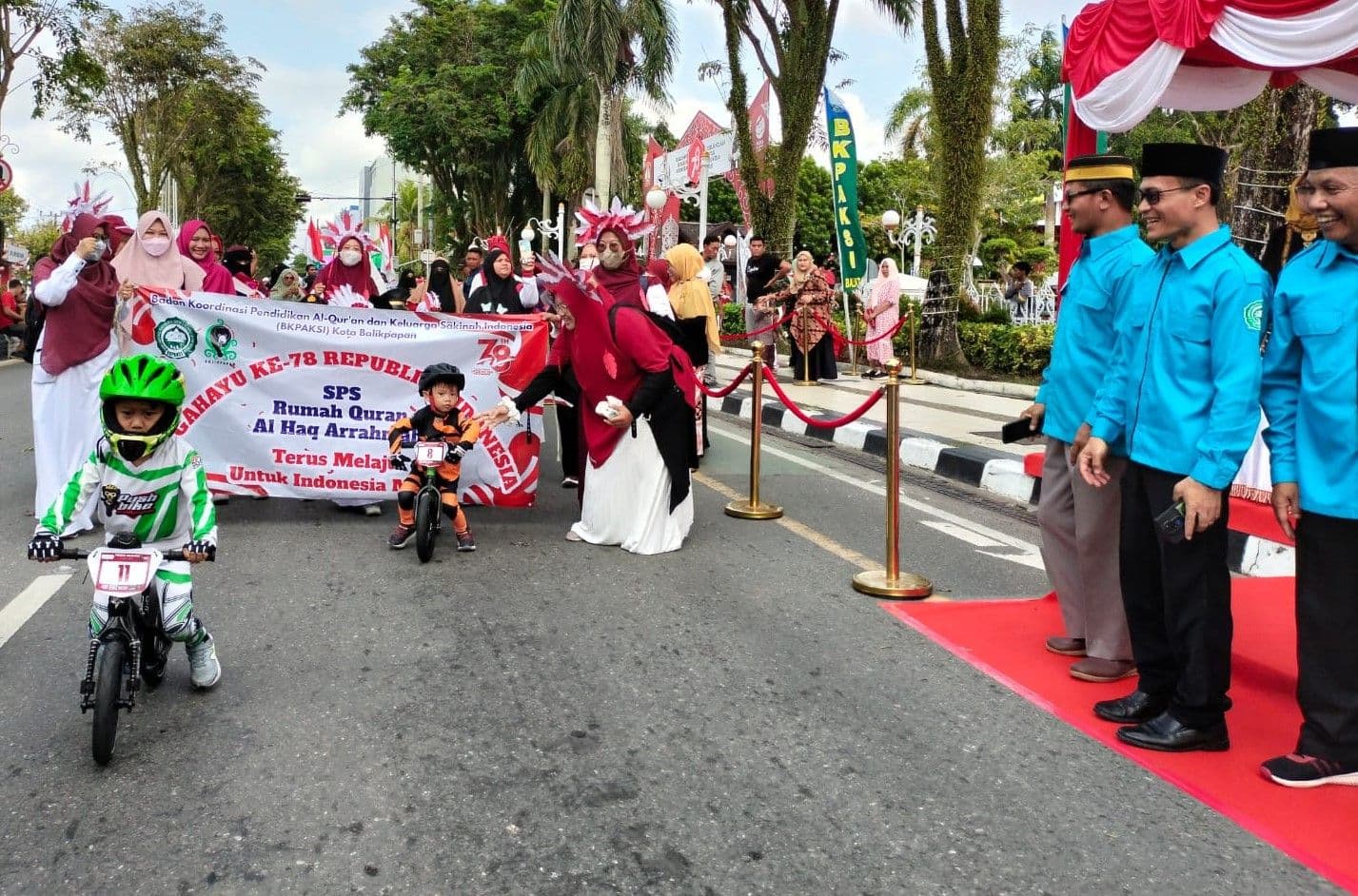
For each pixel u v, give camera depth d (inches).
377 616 187.0
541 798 123.6
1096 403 150.8
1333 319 121.0
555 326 256.8
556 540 245.6
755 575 219.6
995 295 1080.2
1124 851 114.5
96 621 134.4
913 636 184.1
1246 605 196.4
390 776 128.1
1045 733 144.8
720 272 572.1
